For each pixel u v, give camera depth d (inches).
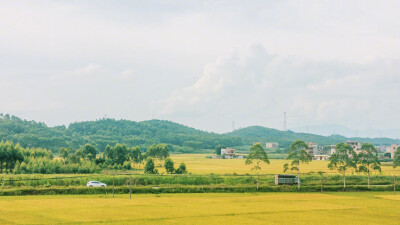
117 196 3353.8
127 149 7381.9
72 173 5718.5
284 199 3272.6
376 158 4414.4
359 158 4488.2
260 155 4542.3
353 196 3535.9
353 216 2507.4
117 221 2253.9
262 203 3019.2
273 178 4712.1
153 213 2508.6
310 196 3506.4
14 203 2839.6
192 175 4768.7
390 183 4520.2
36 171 5659.5
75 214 2426.2
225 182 4569.4
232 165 7760.8
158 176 4687.5
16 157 6008.9
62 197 3235.7
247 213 2566.4
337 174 5206.7
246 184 4148.6
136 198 3223.4
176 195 3481.8
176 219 2340.1
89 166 6102.4
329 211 2682.1
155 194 3528.5
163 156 7800.2
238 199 3240.7
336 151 4525.1
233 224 2225.6
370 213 2618.1
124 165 6766.7
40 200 3019.2
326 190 3964.1
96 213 2471.7
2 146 6003.9
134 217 2370.8
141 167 7460.6
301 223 2277.3
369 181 4571.9
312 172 5625.0
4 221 2198.6
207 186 3833.7
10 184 4173.2
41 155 6875.0
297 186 3978.8
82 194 3447.3
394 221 2364.7
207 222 2269.9
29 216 2340.1
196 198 3275.1
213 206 2829.7
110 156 7165.4
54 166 5743.1
